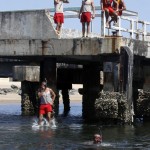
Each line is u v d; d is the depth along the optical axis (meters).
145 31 29.14
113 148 18.95
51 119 27.17
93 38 25.47
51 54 26.39
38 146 19.25
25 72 36.66
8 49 27.38
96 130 24.16
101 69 34.22
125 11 28.42
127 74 25.25
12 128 25.27
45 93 26.36
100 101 25.14
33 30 27.39
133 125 26.39
